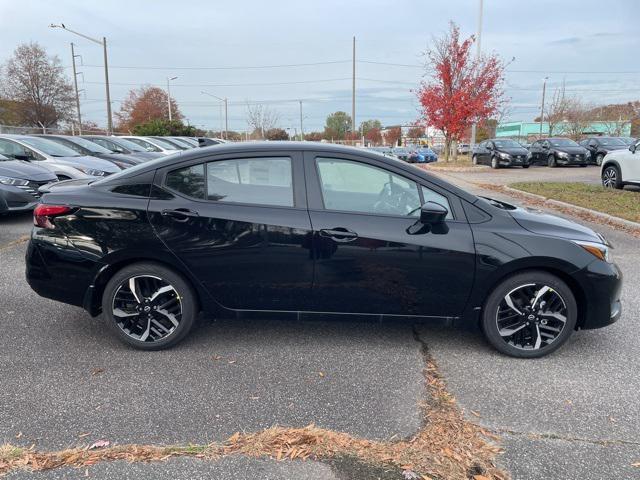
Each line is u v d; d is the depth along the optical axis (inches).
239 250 142.9
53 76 1988.2
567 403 124.2
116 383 132.0
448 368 141.8
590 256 142.0
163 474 97.3
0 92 1971.0
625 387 132.3
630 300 198.4
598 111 1978.3
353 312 147.4
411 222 141.9
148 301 148.3
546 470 99.7
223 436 109.6
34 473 97.4
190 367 141.3
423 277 142.3
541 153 969.5
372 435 110.3
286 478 96.4
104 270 146.3
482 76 994.1
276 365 142.9
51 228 147.3
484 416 118.1
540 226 146.3
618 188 518.3
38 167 362.9
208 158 146.9
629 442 109.0
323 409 120.5
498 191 560.4
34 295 199.8
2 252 267.6
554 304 145.3
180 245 143.1
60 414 117.6
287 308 148.0
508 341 148.3
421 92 1064.2
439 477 97.0
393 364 143.9
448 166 973.8
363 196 144.8
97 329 167.2
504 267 140.6
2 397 124.8
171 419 115.9
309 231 141.1
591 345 157.9
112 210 144.5
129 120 2586.1
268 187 145.4
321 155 146.3
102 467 99.3
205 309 149.3
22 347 153.3
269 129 2170.3
